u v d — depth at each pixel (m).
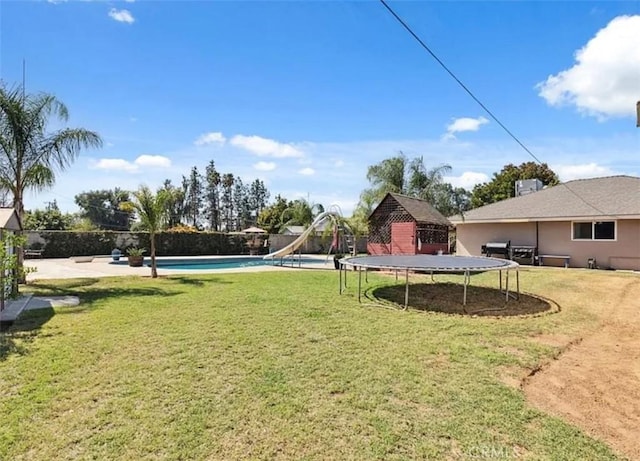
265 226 42.28
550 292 10.27
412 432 3.12
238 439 2.99
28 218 29.45
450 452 2.86
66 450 2.82
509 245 18.03
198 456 2.77
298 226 35.91
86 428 3.13
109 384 3.99
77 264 19.25
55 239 23.50
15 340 5.54
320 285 11.54
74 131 11.83
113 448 2.85
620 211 15.09
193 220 57.50
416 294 9.98
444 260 10.12
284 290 10.47
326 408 3.51
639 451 2.92
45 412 3.38
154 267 13.70
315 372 4.38
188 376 4.22
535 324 6.87
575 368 4.72
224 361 4.71
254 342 5.52
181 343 5.43
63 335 5.82
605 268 15.70
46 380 4.08
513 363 4.80
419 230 18.52
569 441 3.03
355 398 3.72
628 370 4.66
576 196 17.83
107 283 11.83
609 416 3.48
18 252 11.02
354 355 5.00
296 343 5.50
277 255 19.69
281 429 3.14
